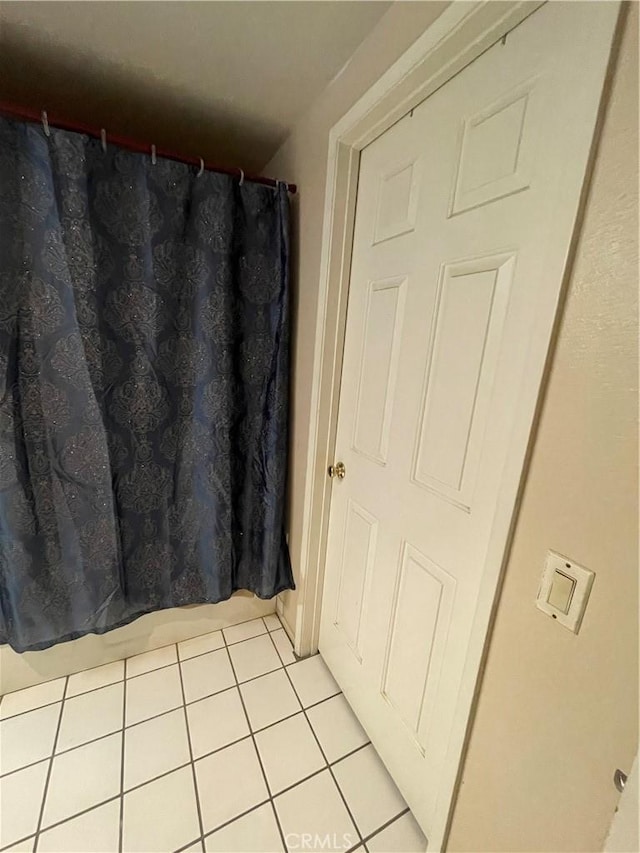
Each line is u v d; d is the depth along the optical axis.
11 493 1.17
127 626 1.56
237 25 0.92
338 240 1.20
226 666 1.57
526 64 0.67
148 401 1.33
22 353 1.12
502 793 0.75
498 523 0.71
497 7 0.65
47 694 1.41
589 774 0.59
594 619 0.56
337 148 1.12
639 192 0.48
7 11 0.88
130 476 1.36
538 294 0.62
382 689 1.21
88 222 1.12
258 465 1.58
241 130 1.39
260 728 1.32
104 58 1.04
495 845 0.77
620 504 0.52
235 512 1.59
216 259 1.30
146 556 1.46
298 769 1.20
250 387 1.50
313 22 0.91
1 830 1.03
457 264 0.85
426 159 0.92
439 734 0.98
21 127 1.03
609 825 0.56
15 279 1.08
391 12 0.86
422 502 1.00
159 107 1.26
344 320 1.29
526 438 0.65
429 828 1.02
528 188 0.69
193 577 1.57
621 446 0.52
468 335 0.84
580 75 0.56
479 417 0.82
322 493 1.45
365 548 1.26
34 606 1.28
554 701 0.63
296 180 1.39
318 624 1.63
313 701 1.44
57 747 1.23
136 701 1.40
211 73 1.09
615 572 0.53
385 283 1.09
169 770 1.18
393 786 1.17
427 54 0.78
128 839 1.02
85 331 1.17
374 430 1.18
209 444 1.43
